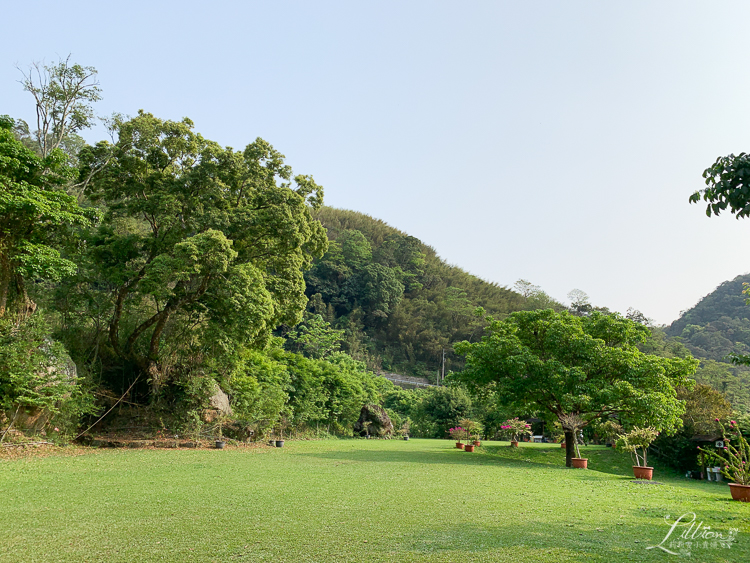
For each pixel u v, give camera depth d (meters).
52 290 18.09
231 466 11.46
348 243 81.44
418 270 88.69
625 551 4.83
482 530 5.58
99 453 13.68
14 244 14.01
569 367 15.68
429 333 72.62
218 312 18.08
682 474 19.47
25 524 5.54
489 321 18.36
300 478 9.62
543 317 17.39
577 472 13.32
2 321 13.52
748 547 5.18
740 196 4.52
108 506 6.56
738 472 8.95
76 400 15.06
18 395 13.19
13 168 13.35
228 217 18.17
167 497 7.27
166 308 18.23
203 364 19.48
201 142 19.20
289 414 22.98
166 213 17.89
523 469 13.25
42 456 12.40
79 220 14.51
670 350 58.75
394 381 59.72
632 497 8.79
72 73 19.36
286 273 19.77
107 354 19.03
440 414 33.31
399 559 4.40
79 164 18.45
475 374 17.06
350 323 68.25
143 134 18.14
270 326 19.45
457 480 10.09
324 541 4.96
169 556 4.43
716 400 20.06
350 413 29.22
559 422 18.30
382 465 12.64
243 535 5.16
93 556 4.41
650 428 13.77
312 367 27.25
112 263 18.22
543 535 5.43
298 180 20.89
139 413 18.34
